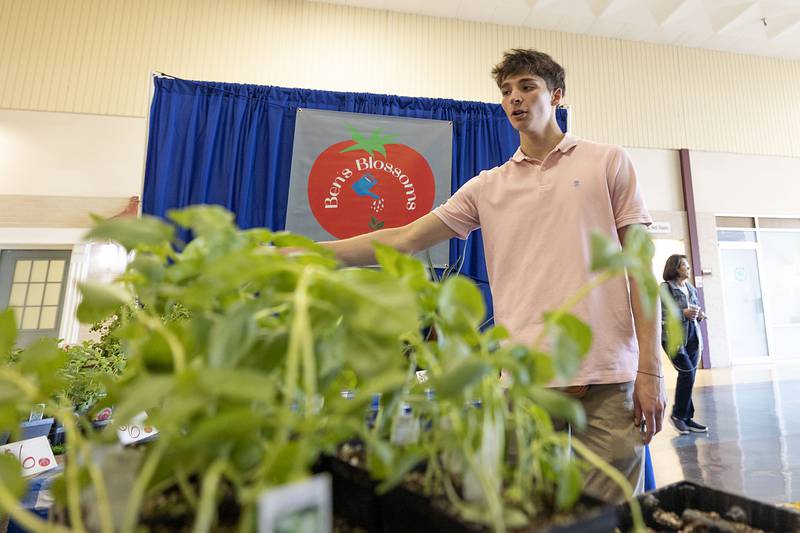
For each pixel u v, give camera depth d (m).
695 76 5.62
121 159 4.07
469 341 0.40
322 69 4.41
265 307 0.33
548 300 0.99
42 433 1.04
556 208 1.03
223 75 4.23
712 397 4.01
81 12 4.14
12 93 3.98
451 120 2.41
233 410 0.27
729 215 5.68
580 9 4.80
